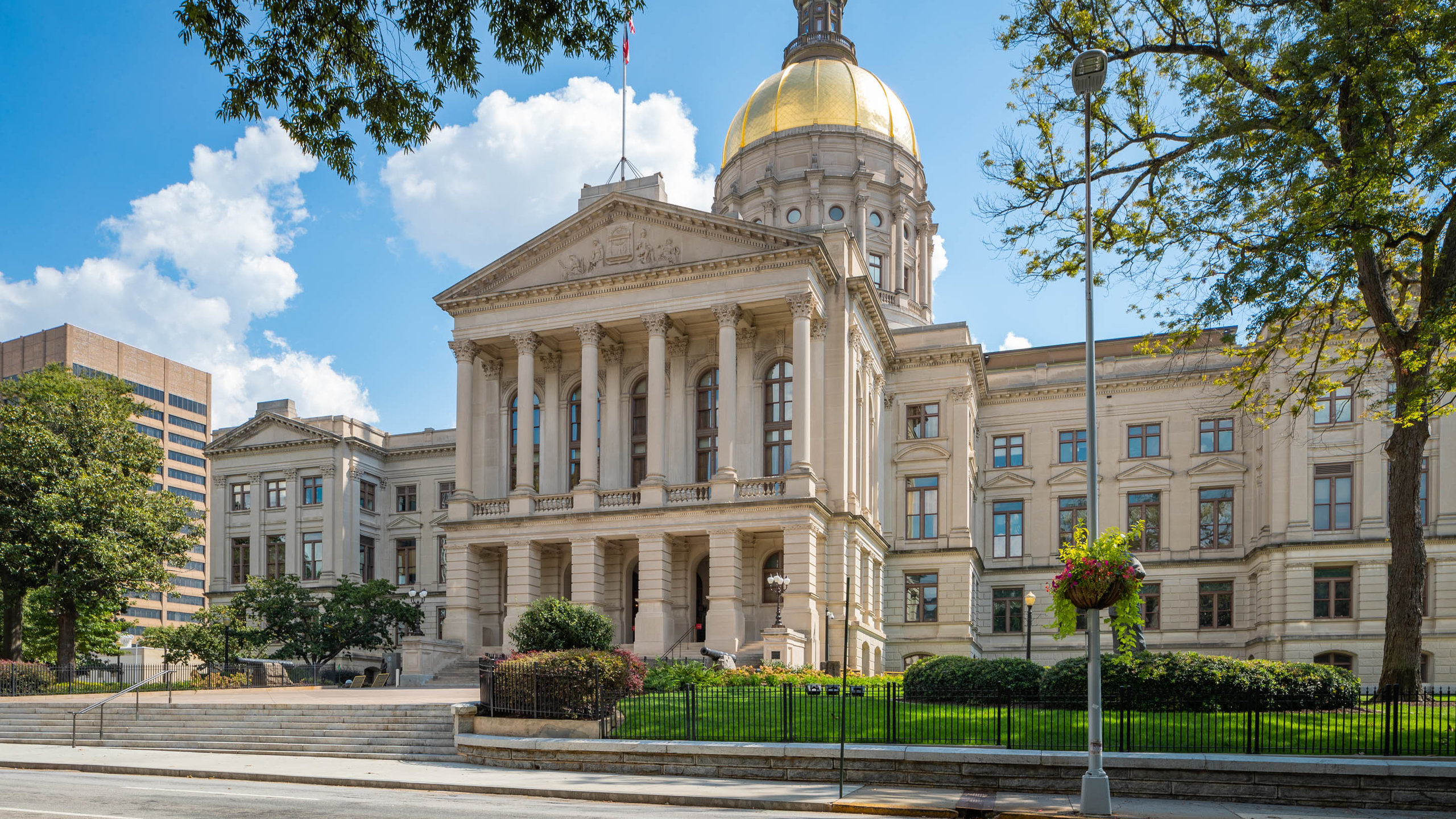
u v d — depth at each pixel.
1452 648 48.38
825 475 48.00
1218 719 22.86
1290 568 51.84
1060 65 31.02
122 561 51.12
